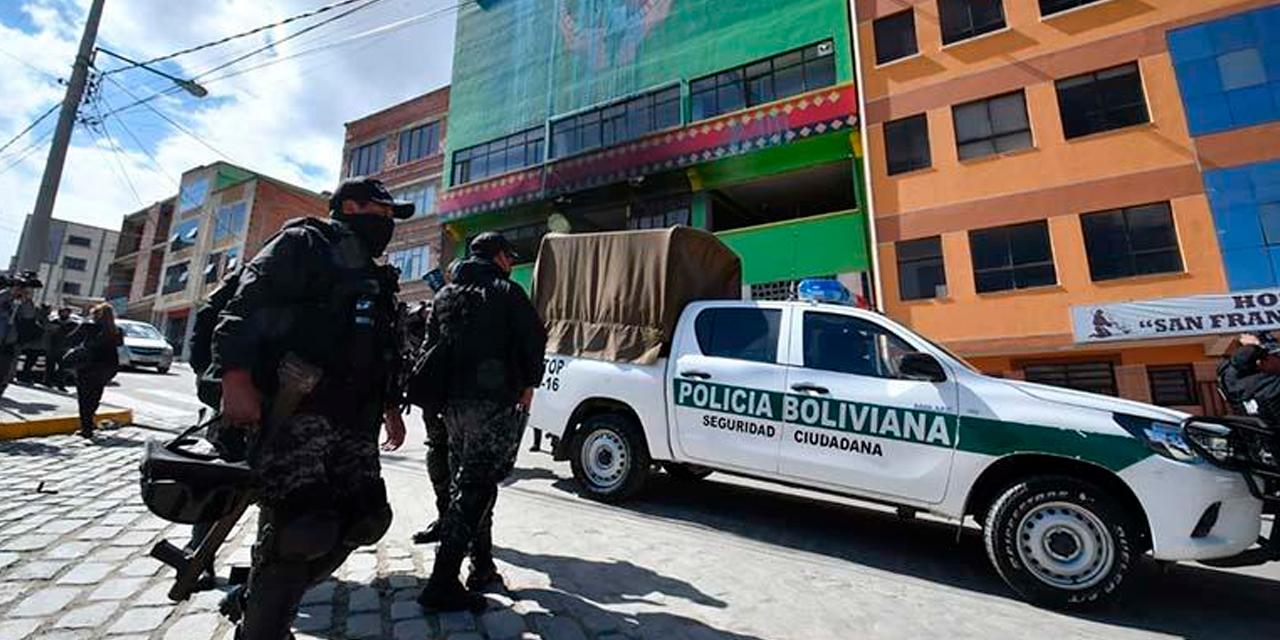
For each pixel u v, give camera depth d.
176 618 2.41
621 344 5.31
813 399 4.39
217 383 2.69
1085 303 13.26
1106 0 14.25
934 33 16.06
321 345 1.80
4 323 7.20
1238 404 4.88
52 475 4.74
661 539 4.10
